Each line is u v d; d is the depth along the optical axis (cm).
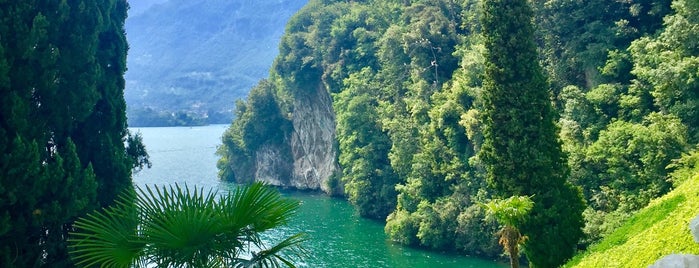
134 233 1021
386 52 7800
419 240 5741
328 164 9656
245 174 11438
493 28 3238
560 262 3059
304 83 9850
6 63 2092
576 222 3156
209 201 1005
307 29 10438
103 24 2572
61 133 2422
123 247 1030
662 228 2217
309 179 10169
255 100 11006
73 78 2417
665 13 5022
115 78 2683
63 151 2352
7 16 2144
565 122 4719
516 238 2853
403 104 7356
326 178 9625
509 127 3167
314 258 5275
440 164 6019
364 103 7681
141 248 1019
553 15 5428
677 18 4028
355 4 10400
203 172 12825
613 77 4922
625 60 4825
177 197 999
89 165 2364
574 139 4622
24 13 2208
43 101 2327
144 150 2994
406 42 7262
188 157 16175
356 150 7544
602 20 5244
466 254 5341
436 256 5325
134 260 1052
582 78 5356
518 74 3189
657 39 4394
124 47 2753
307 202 8744
